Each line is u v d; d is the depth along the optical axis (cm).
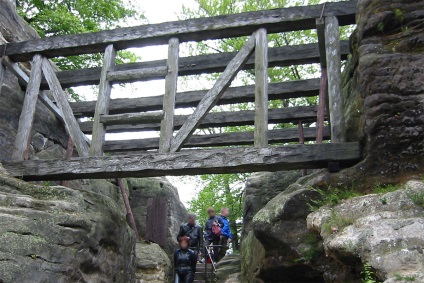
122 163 575
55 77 670
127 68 771
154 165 565
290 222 518
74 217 502
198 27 619
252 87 789
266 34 603
